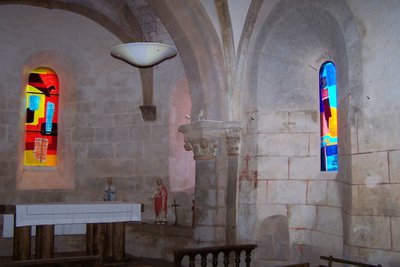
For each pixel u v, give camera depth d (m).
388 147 6.60
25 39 12.77
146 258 11.09
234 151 9.67
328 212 8.51
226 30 9.66
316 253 8.66
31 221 8.41
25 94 13.11
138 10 11.96
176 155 12.73
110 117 13.15
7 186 12.32
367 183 6.87
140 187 12.70
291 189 9.27
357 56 7.16
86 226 10.02
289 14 8.90
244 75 9.79
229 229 9.53
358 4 7.19
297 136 9.37
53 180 13.04
